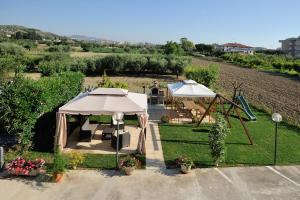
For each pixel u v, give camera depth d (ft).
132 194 33.47
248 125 64.18
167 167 40.88
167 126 61.36
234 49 570.46
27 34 542.98
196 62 271.08
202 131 58.70
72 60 151.43
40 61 156.04
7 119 42.19
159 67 157.07
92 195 32.94
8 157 41.57
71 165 38.88
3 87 42.34
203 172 39.70
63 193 33.14
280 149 49.49
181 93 64.59
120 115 40.11
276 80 159.74
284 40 552.82
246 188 35.81
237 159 44.45
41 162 37.42
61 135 44.88
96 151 45.80
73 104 45.27
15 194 32.55
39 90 43.21
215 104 71.41
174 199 32.81
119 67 154.20
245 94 108.78
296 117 73.26
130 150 46.73
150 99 82.58
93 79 134.62
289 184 37.17
